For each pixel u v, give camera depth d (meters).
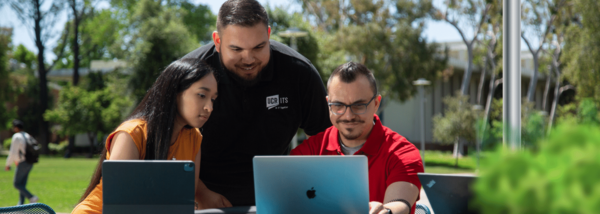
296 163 1.44
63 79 39.72
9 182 12.52
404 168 1.97
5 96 34.59
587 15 23.77
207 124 2.74
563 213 0.61
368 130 2.14
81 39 37.22
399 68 22.77
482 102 38.66
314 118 2.93
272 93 2.70
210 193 2.35
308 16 26.47
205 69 1.96
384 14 23.62
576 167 0.60
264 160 1.46
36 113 38.81
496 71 30.48
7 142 37.50
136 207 1.42
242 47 2.26
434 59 23.81
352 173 1.42
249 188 2.95
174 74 1.96
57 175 15.02
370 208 1.65
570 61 25.44
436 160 27.34
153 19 24.48
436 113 34.50
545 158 0.62
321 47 20.23
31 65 40.16
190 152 2.16
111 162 1.42
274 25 19.33
